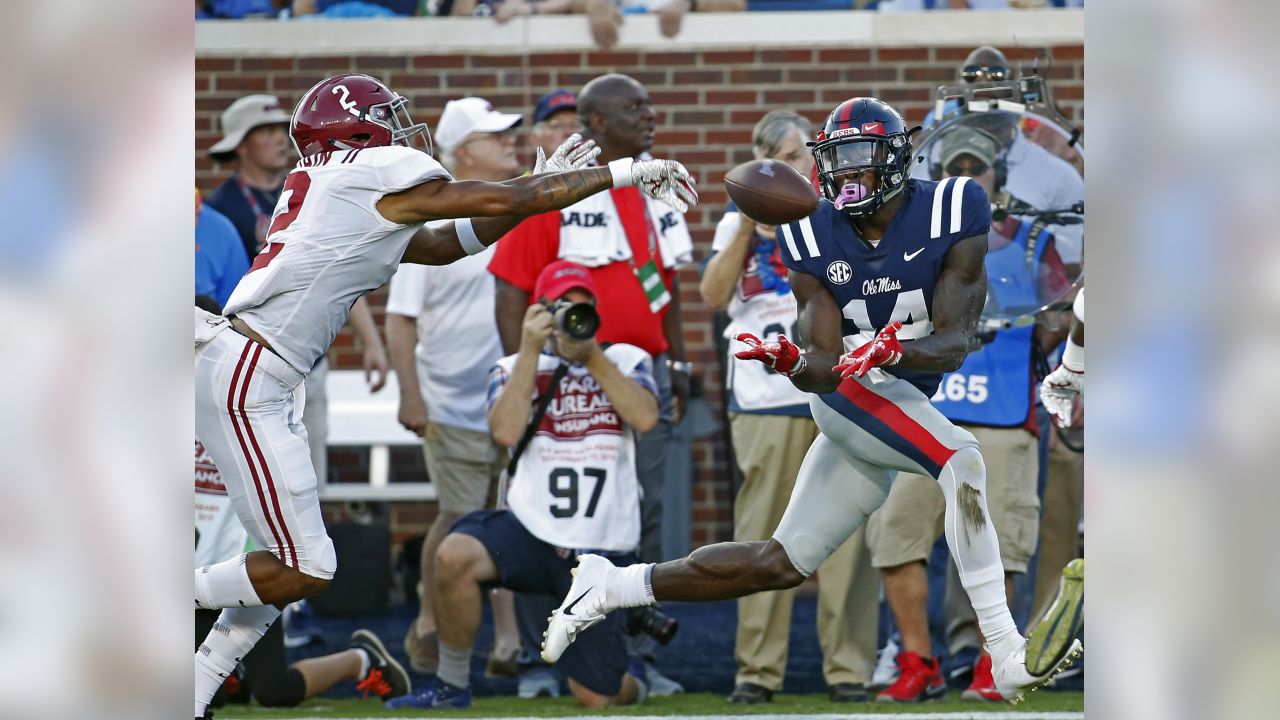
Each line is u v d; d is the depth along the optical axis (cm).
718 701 1966
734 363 1994
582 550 1847
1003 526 1900
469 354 2261
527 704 1958
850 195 1429
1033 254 1923
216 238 2112
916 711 1814
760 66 3106
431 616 2195
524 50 3125
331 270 1438
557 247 2064
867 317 1477
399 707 1880
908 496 1872
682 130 3116
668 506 2903
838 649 1925
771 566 1519
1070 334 1694
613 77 2112
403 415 2245
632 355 1909
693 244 3098
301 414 1520
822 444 1538
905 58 3102
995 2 3133
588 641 1862
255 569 1455
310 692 1856
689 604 2919
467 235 1580
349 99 1459
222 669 1488
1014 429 1911
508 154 2345
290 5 3303
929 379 1509
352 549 2762
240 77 3147
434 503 3097
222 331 1438
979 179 1942
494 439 1870
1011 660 1458
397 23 3142
